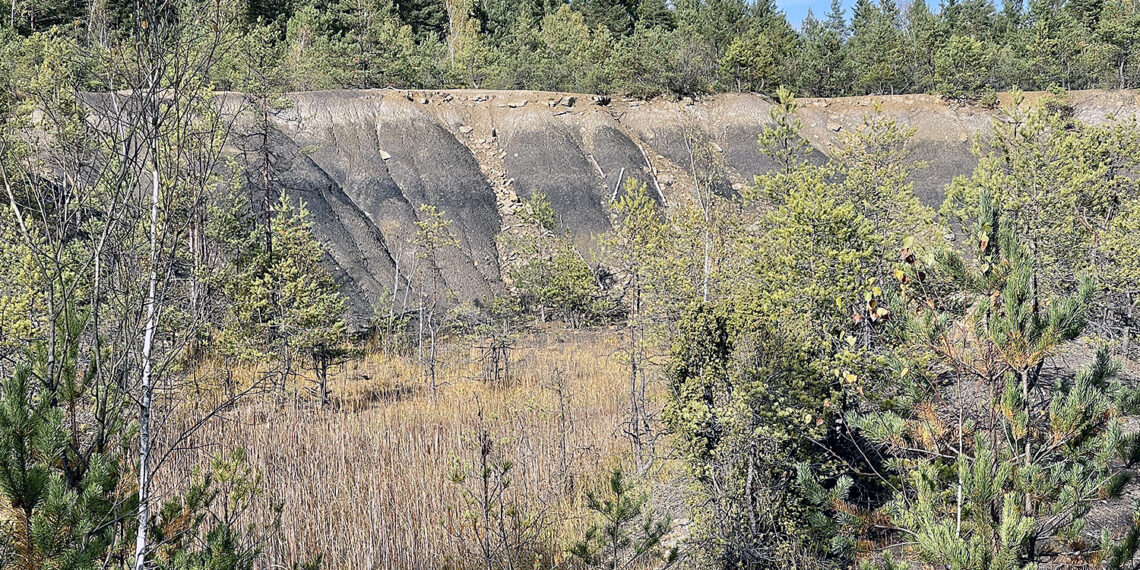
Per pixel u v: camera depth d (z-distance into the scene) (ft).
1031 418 21.85
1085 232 64.03
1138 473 22.36
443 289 127.95
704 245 55.31
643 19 272.92
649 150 172.96
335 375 85.76
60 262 18.06
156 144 18.72
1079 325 20.45
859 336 47.91
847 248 49.70
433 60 206.49
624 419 61.77
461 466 37.83
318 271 77.61
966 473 19.89
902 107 178.19
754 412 38.14
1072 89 201.16
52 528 15.84
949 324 22.25
